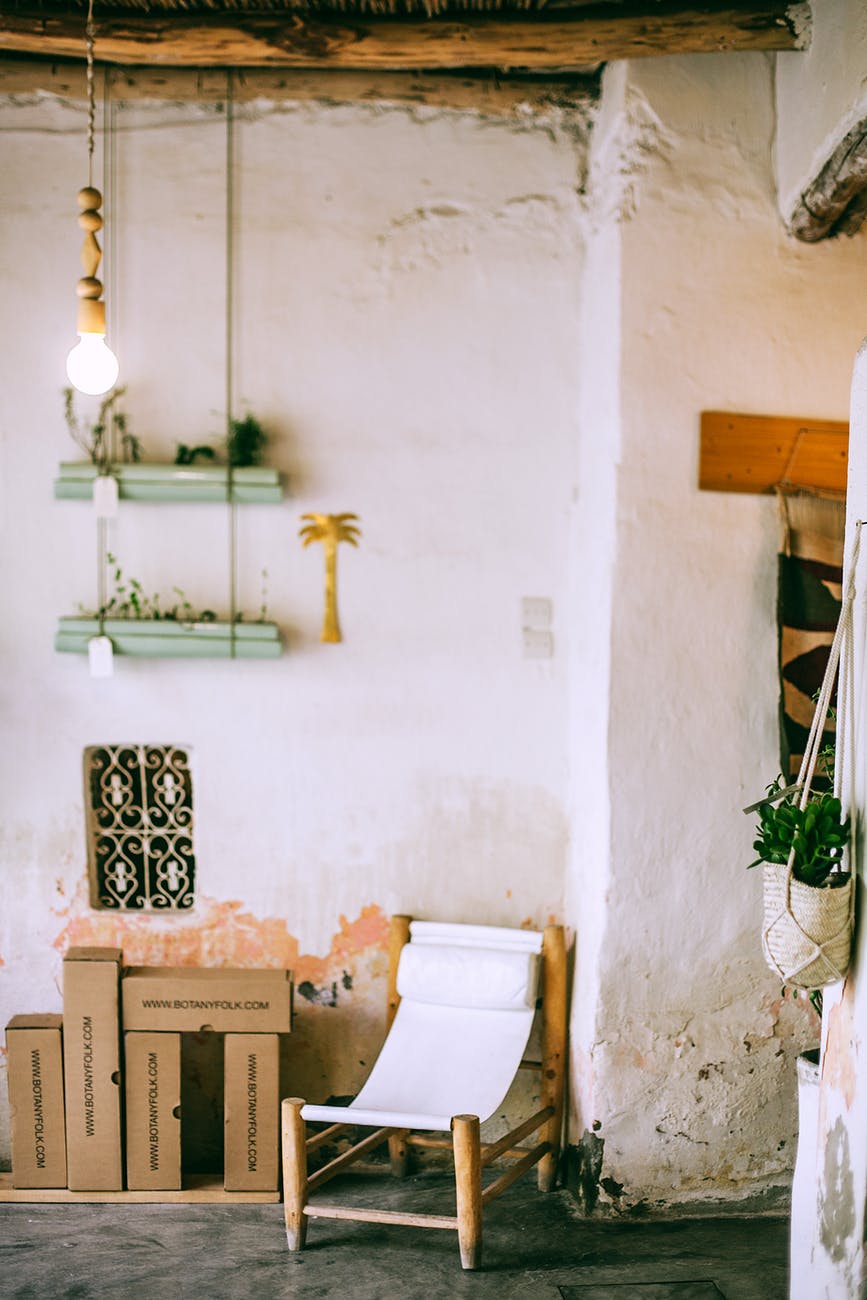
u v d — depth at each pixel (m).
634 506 3.04
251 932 3.39
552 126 3.37
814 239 3.08
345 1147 3.38
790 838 2.09
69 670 3.34
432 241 3.37
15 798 3.34
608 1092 3.07
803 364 3.10
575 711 3.38
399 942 3.32
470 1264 2.74
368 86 3.32
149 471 3.22
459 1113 2.84
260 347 3.35
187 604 3.35
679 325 3.05
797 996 3.12
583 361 3.38
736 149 3.07
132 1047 3.06
